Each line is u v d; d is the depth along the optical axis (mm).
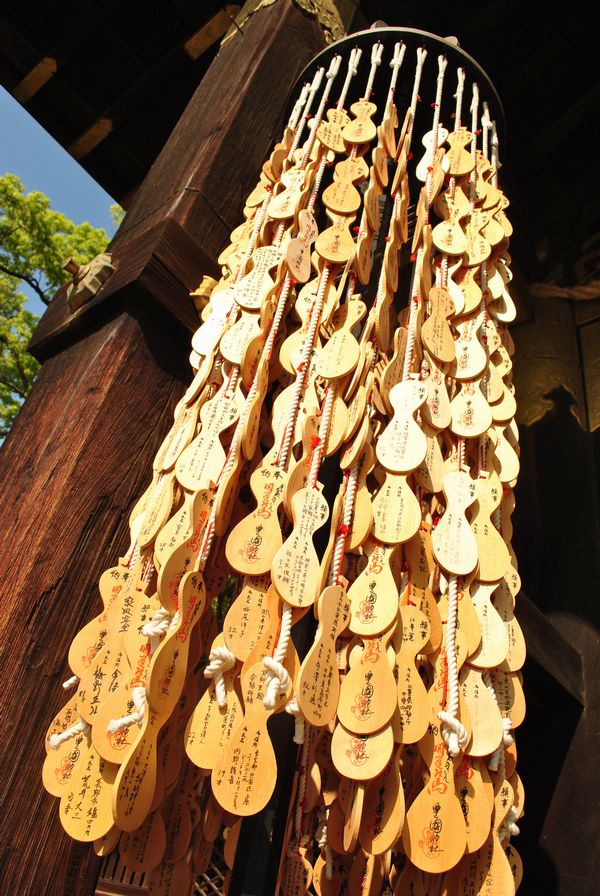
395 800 837
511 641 1095
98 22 3045
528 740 2139
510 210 3426
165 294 1402
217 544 1106
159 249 1428
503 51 3188
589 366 3053
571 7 3002
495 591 1140
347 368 1121
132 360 1338
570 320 3229
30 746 971
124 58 3195
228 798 795
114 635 947
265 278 1270
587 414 2898
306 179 1408
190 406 1195
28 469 1232
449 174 1598
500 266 1629
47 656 1033
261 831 1652
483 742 924
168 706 839
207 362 1214
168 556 943
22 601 1043
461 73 1782
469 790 904
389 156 1518
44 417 1317
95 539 1156
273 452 1074
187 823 977
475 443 1284
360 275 1273
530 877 1859
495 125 1904
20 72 3186
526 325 3248
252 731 839
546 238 3588
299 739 915
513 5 2963
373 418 1248
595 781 1934
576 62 3209
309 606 901
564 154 3582
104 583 1016
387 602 937
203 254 1529
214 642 913
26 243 7715
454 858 828
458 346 1372
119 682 901
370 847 816
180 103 3355
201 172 1642
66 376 1369
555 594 2359
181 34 3119
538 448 2770
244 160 1749
